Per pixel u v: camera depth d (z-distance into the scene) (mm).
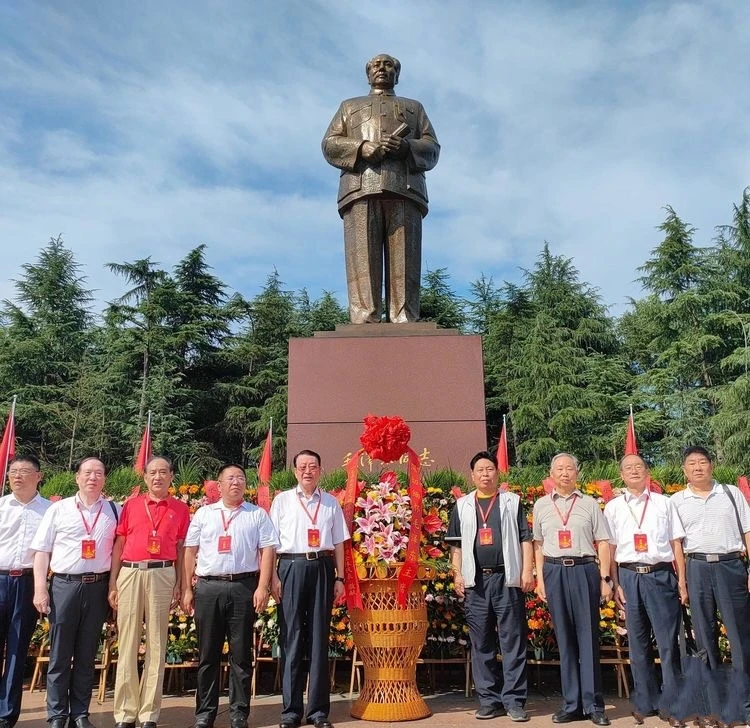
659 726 4418
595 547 4789
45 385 27031
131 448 25438
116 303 28594
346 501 4863
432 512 5559
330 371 7273
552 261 29844
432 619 5551
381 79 8398
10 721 4355
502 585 4727
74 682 4371
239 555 4449
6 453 7316
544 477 6980
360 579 4715
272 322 29594
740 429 20703
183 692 5641
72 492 6820
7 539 4535
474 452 6977
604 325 28344
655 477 6973
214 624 4387
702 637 4598
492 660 4730
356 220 7977
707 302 24234
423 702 4695
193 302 28688
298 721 4406
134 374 26844
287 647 4477
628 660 5387
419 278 8133
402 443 4805
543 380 24859
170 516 4582
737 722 4348
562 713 4508
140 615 4430
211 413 27938
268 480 6711
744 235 25672
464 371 7219
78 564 4402
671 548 4684
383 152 7793
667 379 23781
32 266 30672
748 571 4785
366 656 4703
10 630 4461
